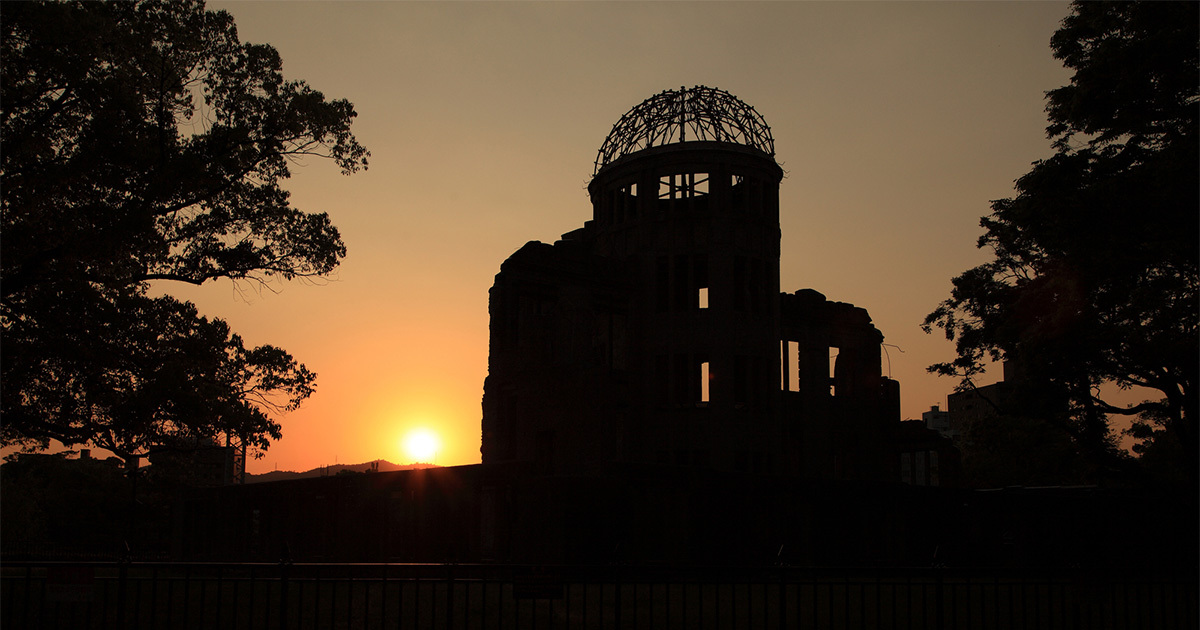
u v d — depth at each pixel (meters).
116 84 20.53
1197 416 29.33
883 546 42.41
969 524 43.84
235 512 51.34
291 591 26.58
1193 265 25.34
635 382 47.91
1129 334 26.50
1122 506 44.88
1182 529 44.59
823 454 54.47
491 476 34.03
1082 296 27.98
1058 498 43.62
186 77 23.34
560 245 46.31
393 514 41.22
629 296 48.88
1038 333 29.27
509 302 43.91
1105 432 33.91
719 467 46.00
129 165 20.58
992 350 36.50
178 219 23.77
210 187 22.86
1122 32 25.66
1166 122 25.11
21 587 24.38
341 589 27.77
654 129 50.94
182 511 57.00
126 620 18.47
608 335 49.84
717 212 48.72
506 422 41.72
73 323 22.12
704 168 49.06
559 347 43.78
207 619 18.84
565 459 34.44
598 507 31.70
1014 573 12.05
